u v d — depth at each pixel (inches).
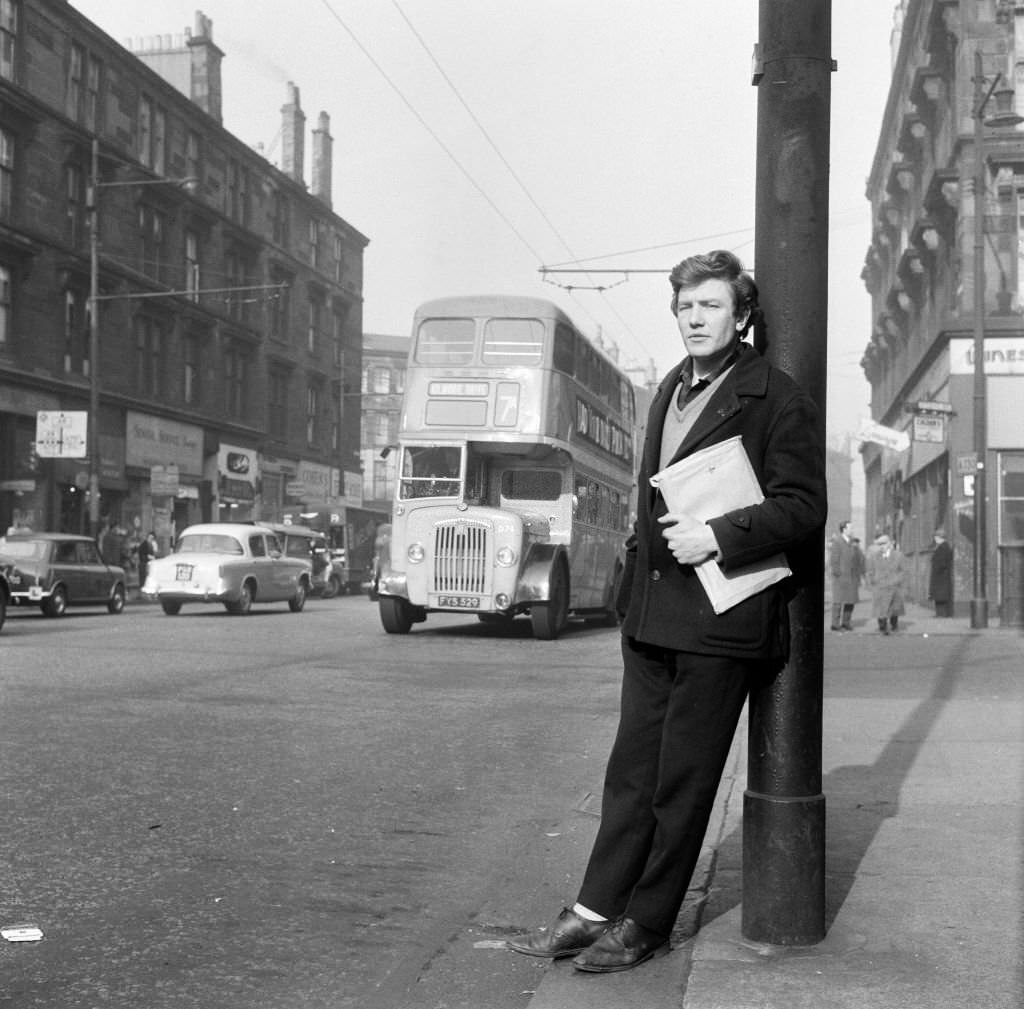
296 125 1978.3
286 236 1903.3
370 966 147.3
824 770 263.7
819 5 142.6
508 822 228.1
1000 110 1008.9
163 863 192.7
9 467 1217.4
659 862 138.6
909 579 1374.3
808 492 134.0
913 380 1268.5
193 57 1689.2
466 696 416.5
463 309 700.0
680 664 136.6
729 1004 122.6
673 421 143.1
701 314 137.9
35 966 145.3
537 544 689.6
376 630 752.3
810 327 142.3
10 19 1226.0
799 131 142.3
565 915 148.9
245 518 1744.6
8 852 197.2
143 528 1473.9
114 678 447.2
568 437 710.5
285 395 1902.1
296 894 178.1
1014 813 218.1
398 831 219.0
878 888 166.4
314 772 271.9
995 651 629.0
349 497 2132.1
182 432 1558.8
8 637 661.3
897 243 1471.5
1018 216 1013.8
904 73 1398.9
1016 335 1009.5
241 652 570.9
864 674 497.0
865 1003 122.7
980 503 850.1
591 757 298.8
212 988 138.9
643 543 140.9
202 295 1621.6
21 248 1219.2
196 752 292.8
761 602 134.6
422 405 695.7
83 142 1328.7
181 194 1533.0
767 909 141.5
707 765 136.9
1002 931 146.7
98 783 253.4
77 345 1339.8
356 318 2177.7
